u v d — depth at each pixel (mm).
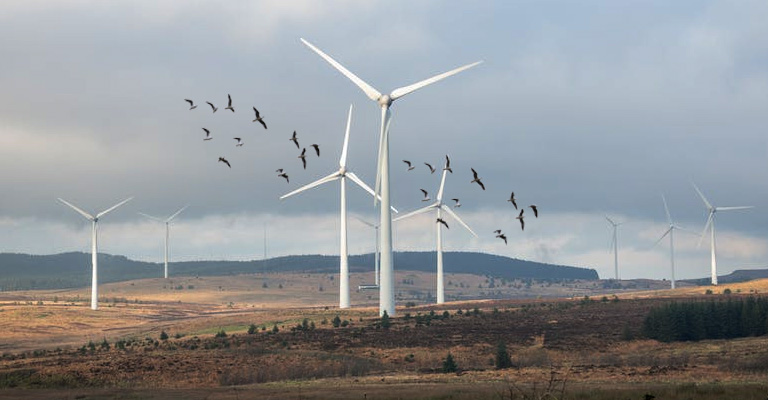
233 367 140000
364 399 86062
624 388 91375
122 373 134250
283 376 133500
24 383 127625
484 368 138875
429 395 86500
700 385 94562
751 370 118000
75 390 115312
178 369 138000
